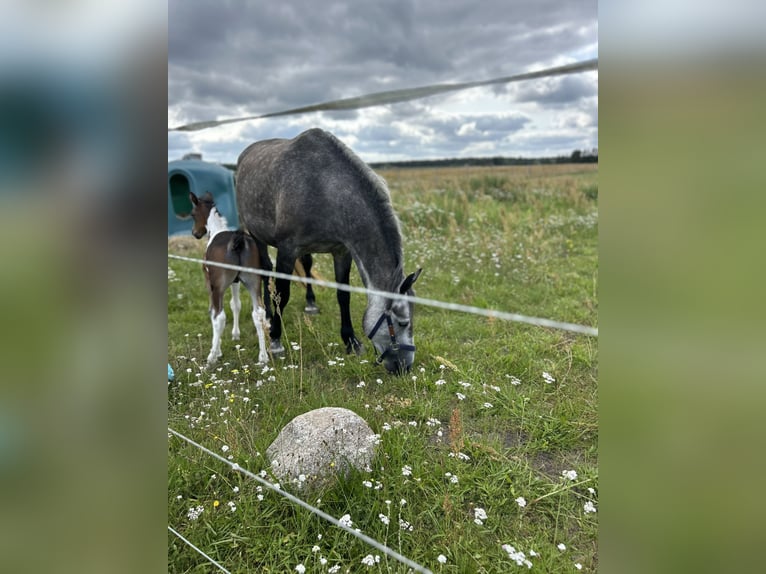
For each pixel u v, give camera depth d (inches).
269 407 121.5
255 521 86.0
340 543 81.4
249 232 195.8
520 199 421.1
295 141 163.6
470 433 114.2
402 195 412.2
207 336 182.4
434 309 196.2
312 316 197.0
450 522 85.5
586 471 99.7
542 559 76.7
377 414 118.1
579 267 246.2
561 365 144.6
